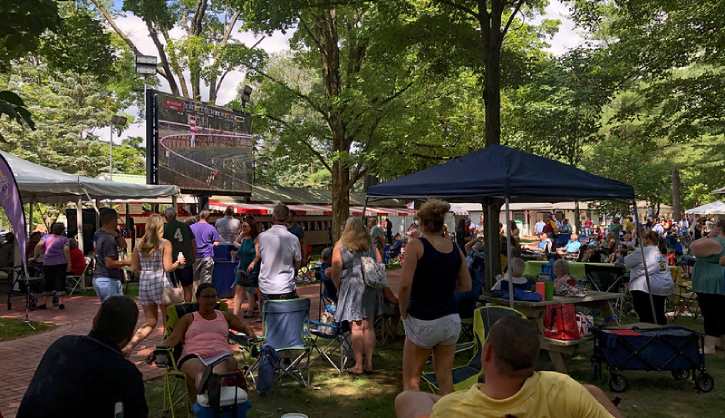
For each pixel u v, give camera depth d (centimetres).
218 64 2070
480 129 2084
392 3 1111
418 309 466
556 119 1540
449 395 240
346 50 2072
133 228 2083
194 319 517
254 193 2914
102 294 707
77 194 1370
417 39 1091
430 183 723
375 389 612
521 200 896
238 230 1296
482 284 970
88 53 1022
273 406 560
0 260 1420
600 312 898
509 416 222
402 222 3728
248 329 560
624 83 1587
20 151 3142
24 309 1125
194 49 2186
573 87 1544
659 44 1478
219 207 2427
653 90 1609
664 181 3125
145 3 1852
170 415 523
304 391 606
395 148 1928
